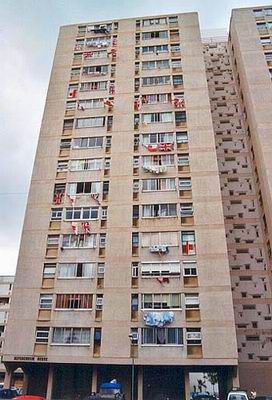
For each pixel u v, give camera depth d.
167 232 34.19
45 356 30.78
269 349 36.03
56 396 31.52
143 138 39.59
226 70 52.16
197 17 48.25
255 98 40.91
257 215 41.69
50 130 41.38
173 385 31.80
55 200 37.12
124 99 42.47
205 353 29.38
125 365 30.38
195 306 31.03
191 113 40.41
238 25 47.00
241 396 25.52
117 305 31.80
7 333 31.86
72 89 44.22
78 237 35.09
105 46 47.19
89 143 40.06
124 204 36.00
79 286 33.03
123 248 33.97
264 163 36.88
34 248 35.03
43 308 32.59
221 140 46.69
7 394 30.78
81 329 31.45
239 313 37.69
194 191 35.78
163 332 30.52
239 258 39.94
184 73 43.50
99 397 27.02
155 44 46.50
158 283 32.22
